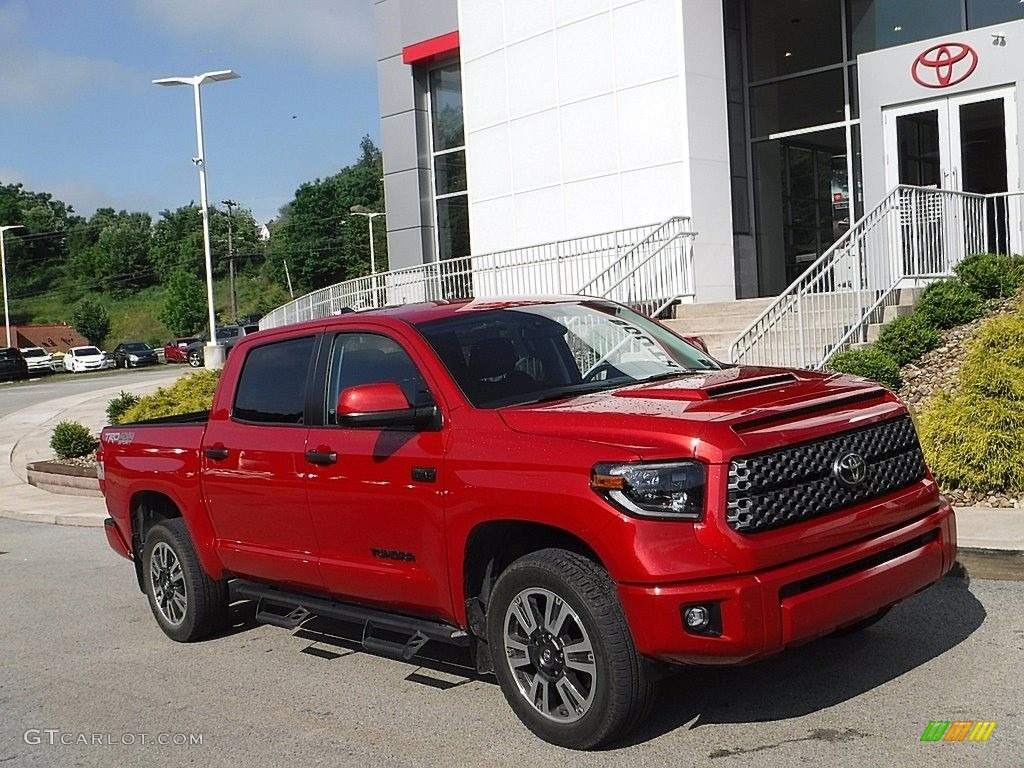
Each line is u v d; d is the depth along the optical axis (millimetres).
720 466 4203
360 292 26078
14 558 11320
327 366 5969
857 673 5262
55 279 147500
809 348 12680
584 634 4484
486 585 5074
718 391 4812
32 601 9102
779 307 12875
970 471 8273
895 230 13148
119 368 59562
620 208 19406
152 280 141250
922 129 16594
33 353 57688
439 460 5051
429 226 26500
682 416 4430
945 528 4934
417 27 25438
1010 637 5590
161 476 7039
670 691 5246
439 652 6523
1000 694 4836
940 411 8711
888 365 10891
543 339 5664
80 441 18391
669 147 18453
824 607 4301
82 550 11516
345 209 122250
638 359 5789
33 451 21500
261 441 6195
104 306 132375
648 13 18562
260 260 137125
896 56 16594
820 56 19938
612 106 19344
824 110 19984
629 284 18266
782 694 5082
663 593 4176
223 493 6504
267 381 6379
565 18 20016
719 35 18672
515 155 21406
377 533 5445
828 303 12688
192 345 55969
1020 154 15344
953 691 4922
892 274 13180
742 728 4727
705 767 4363
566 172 20359
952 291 12250
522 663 4805
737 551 4145
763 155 20828
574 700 4613
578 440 4543
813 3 19938
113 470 7570
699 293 18219
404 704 5609
